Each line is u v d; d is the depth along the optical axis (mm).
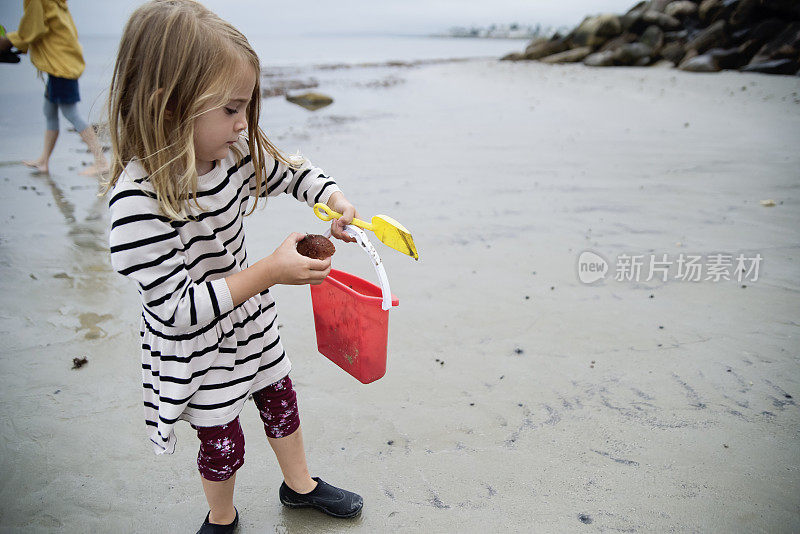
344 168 5492
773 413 2225
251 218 4246
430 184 5000
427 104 9367
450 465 2018
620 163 5531
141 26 1238
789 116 7301
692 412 2244
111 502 1884
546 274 3355
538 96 9992
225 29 1269
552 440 2123
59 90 4957
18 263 3488
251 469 2025
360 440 2139
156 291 1286
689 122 7230
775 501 1842
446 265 3480
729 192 4590
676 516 1796
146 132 1263
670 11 14617
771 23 11633
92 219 4211
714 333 2746
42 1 4566
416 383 2445
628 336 2746
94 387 2424
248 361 1558
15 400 2330
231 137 1345
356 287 1772
